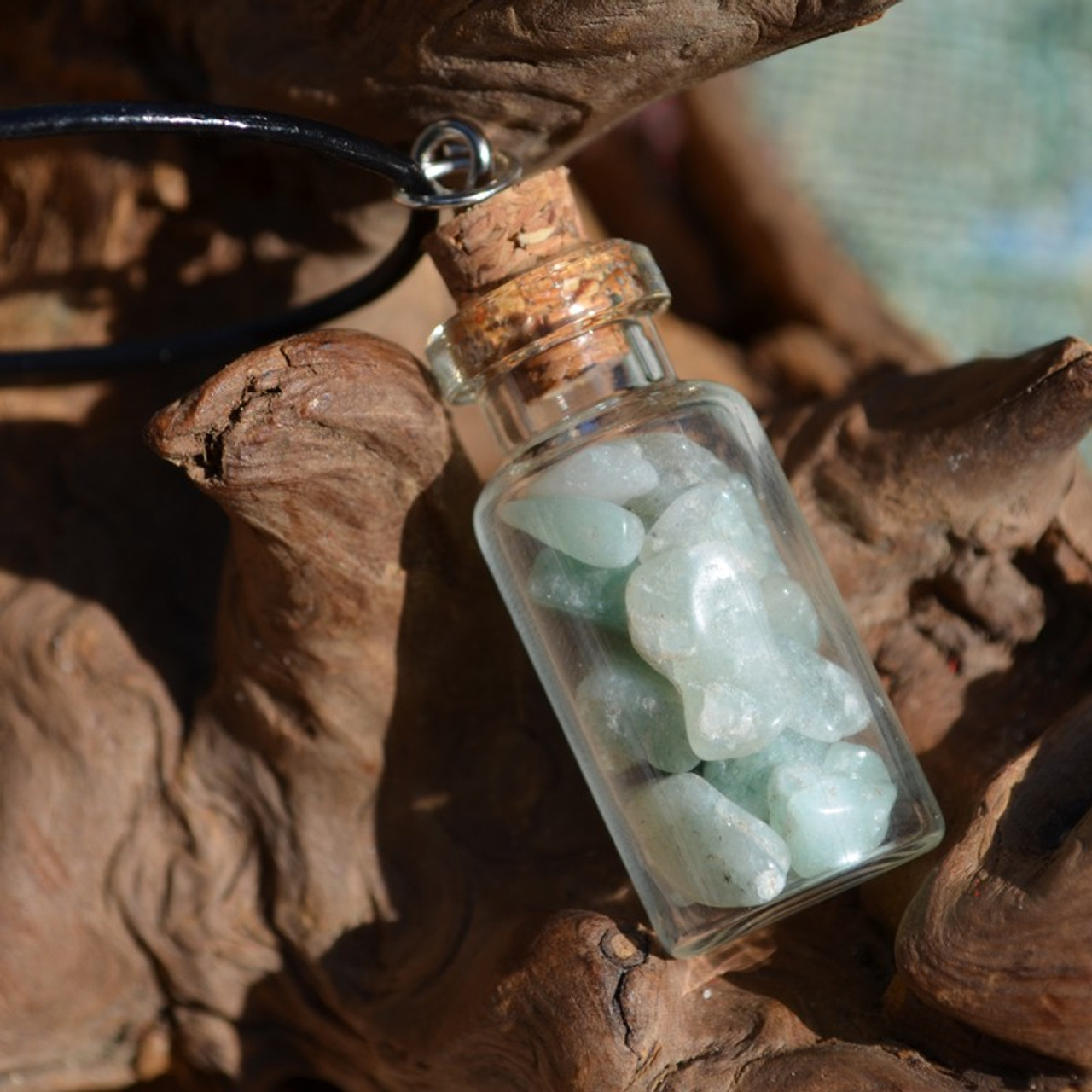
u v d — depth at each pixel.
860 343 0.29
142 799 0.25
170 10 0.25
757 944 0.24
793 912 0.23
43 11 0.26
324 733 0.24
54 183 0.26
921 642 0.25
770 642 0.23
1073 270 0.47
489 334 0.23
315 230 0.26
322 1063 0.25
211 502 0.26
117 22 0.26
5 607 0.25
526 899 0.24
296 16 0.24
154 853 0.25
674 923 0.23
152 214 0.26
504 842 0.25
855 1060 0.22
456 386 0.23
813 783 0.23
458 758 0.25
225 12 0.25
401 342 0.26
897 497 0.24
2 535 0.25
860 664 0.23
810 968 0.23
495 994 0.23
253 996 0.25
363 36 0.24
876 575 0.25
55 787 0.25
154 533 0.25
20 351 0.25
